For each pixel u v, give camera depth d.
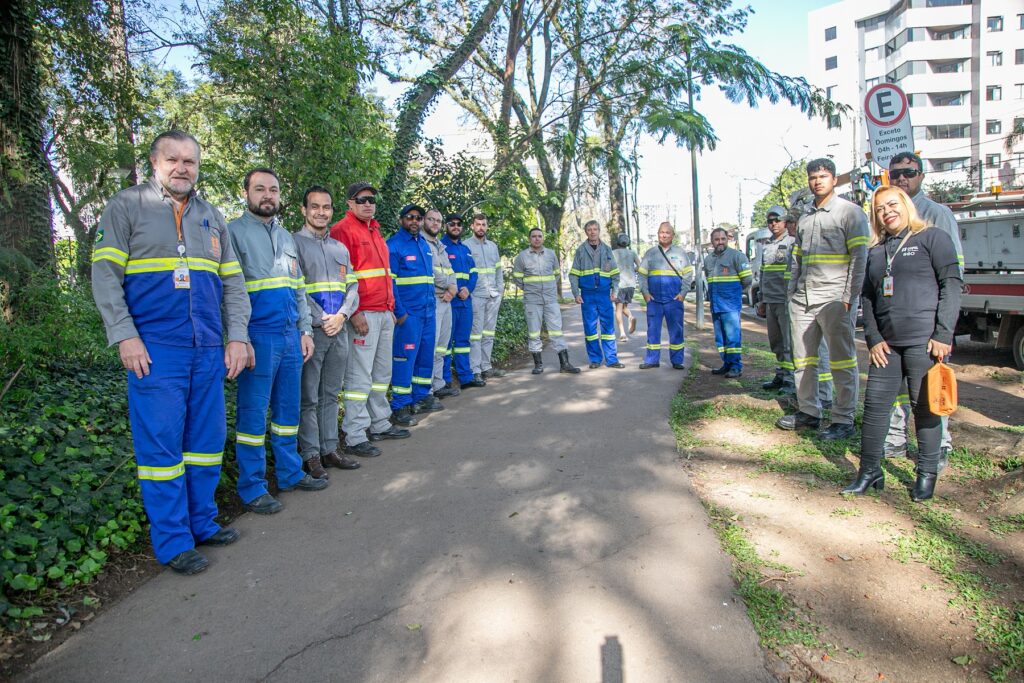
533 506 4.45
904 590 3.33
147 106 9.38
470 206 12.14
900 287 4.38
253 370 4.46
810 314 5.87
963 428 5.64
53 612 3.23
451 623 3.11
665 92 15.26
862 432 4.58
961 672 2.74
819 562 3.61
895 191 4.46
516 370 9.99
